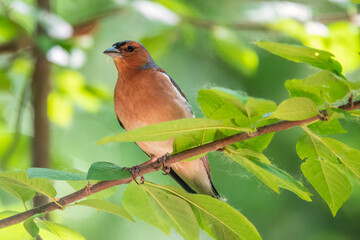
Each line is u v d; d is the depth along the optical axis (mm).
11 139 11484
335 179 5844
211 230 6367
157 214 6562
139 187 6410
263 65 13156
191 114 8961
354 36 12203
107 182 6344
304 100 5059
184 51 13695
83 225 12055
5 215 6305
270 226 12055
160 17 10922
